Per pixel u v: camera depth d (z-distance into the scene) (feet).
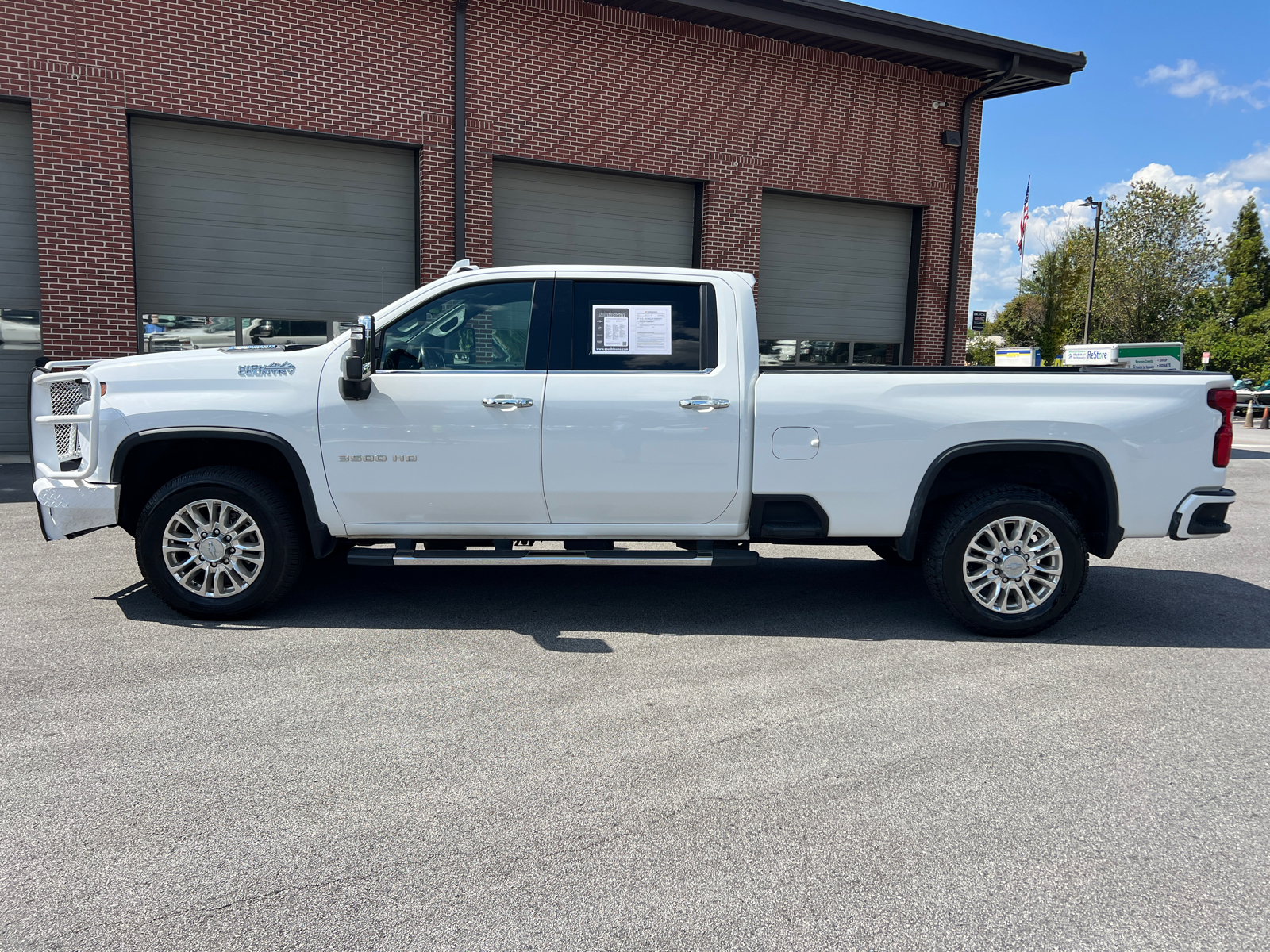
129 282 37.93
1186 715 12.66
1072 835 9.36
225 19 38.01
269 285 41.45
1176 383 15.76
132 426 15.51
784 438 15.71
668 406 15.62
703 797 10.02
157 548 15.76
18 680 13.16
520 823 9.38
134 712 12.06
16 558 20.84
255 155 40.45
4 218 37.78
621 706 12.60
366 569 20.54
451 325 15.92
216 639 15.16
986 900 8.18
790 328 53.47
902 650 15.34
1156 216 154.20
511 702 12.67
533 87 43.55
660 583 19.72
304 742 11.25
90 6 36.14
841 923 7.80
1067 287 110.73
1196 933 7.76
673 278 16.08
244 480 15.72
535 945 7.42
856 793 10.16
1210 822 9.67
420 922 7.70
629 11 45.09
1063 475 16.58
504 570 20.72
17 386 39.19
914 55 50.06
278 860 8.63
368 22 40.32
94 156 36.83
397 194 43.09
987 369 17.03
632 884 8.32
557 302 15.96
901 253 55.93
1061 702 13.07
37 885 8.15
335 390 15.62
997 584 15.99
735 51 47.75
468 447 15.61
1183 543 26.58
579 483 15.78
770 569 21.39
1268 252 194.08
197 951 7.28
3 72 35.37
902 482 15.85
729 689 13.32
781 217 52.26
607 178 47.14
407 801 9.80
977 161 55.72
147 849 8.77
